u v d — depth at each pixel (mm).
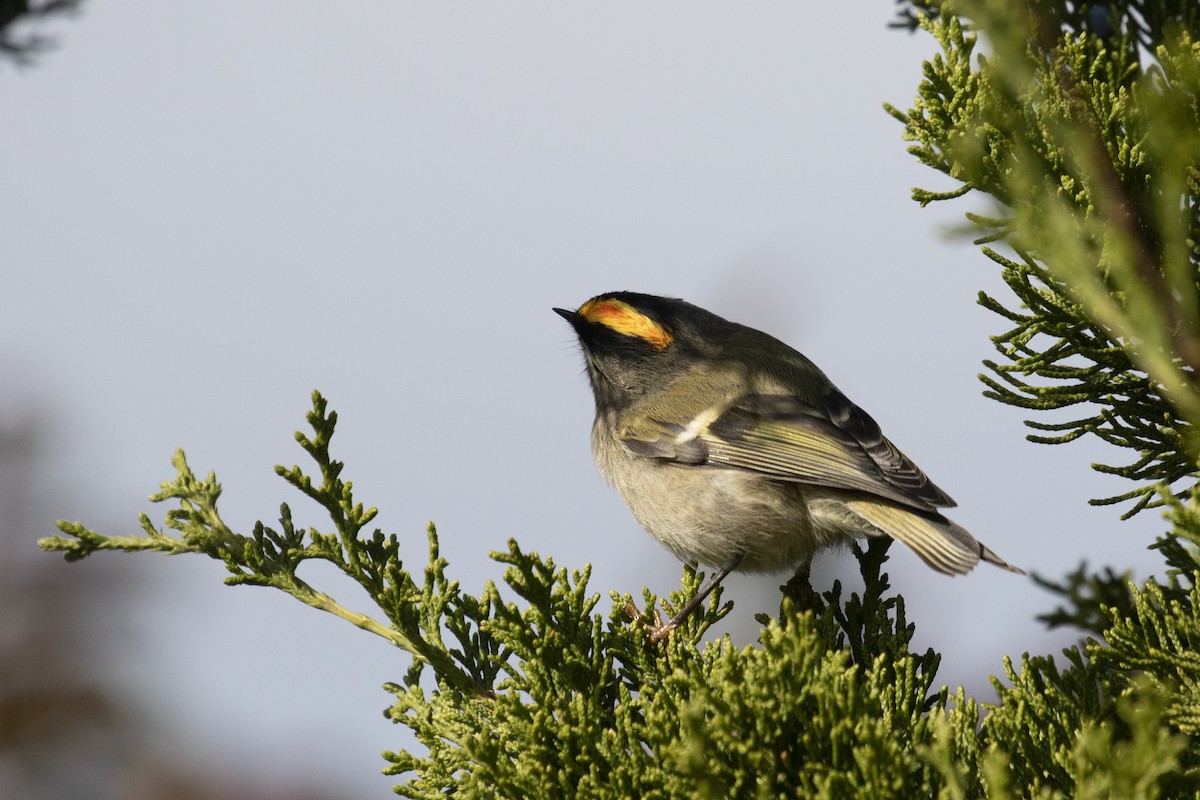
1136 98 7738
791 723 6859
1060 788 6902
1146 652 7176
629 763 7102
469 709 8000
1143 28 9242
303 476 8195
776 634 6859
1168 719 7020
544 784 7105
